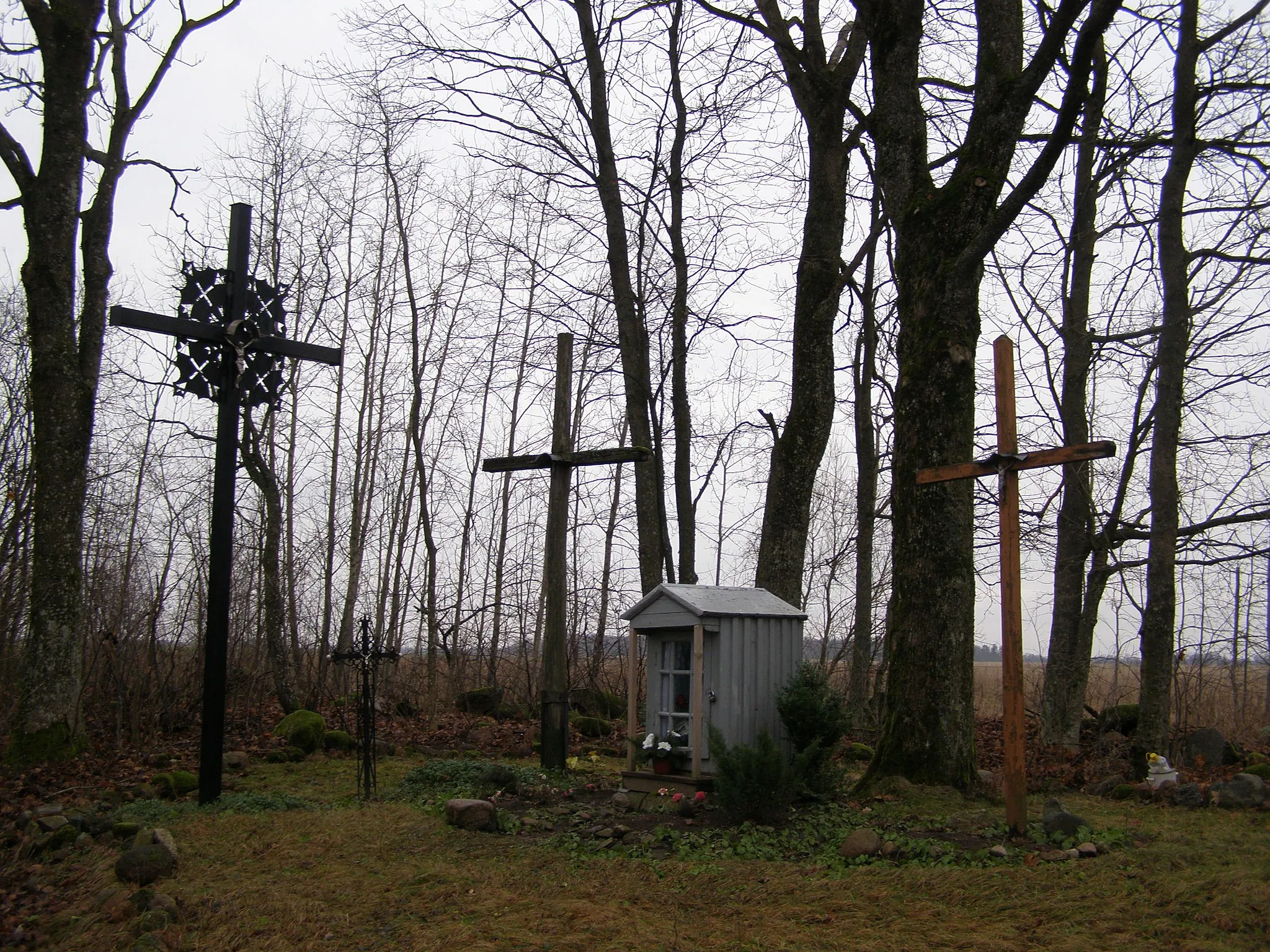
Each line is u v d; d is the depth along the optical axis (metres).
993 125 9.69
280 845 7.48
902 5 10.66
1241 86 12.23
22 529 15.46
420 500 20.56
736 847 7.29
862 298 18.27
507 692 21.83
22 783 9.88
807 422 14.09
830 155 14.29
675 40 17.06
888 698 9.45
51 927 5.81
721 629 8.91
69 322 12.08
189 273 9.33
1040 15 13.19
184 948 5.49
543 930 5.70
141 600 17.23
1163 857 6.56
